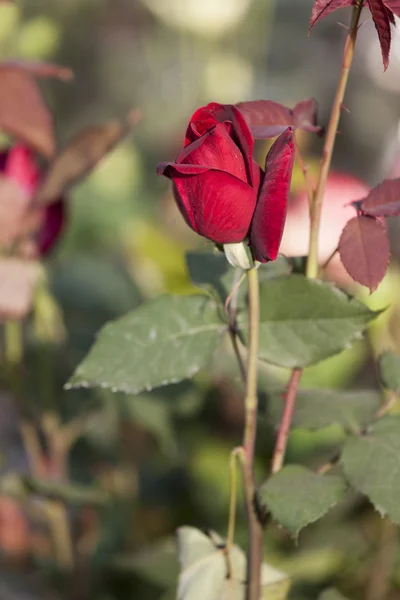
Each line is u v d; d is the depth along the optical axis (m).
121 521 1.49
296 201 1.57
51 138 1.21
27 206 1.18
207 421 1.51
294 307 1.02
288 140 0.94
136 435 1.59
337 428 1.42
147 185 2.60
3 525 1.41
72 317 1.39
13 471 1.27
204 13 2.69
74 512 1.46
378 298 1.40
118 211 2.06
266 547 1.31
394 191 1.00
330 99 3.29
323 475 1.02
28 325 1.36
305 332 1.02
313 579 1.28
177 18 2.75
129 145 2.48
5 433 1.72
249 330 1.00
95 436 1.55
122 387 1.03
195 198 0.96
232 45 2.86
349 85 3.09
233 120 0.95
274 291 1.02
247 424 1.02
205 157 0.95
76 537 1.44
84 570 1.38
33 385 1.34
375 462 1.01
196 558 1.04
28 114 1.20
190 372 1.03
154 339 1.03
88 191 2.07
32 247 1.20
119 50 3.63
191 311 1.04
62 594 1.36
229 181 0.95
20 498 1.23
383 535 1.29
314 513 0.99
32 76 1.20
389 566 1.29
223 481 1.50
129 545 1.47
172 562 1.23
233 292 1.01
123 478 1.55
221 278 1.04
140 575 1.31
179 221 2.01
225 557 1.04
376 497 1.00
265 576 1.05
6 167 1.24
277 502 1.00
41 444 1.41
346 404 1.06
